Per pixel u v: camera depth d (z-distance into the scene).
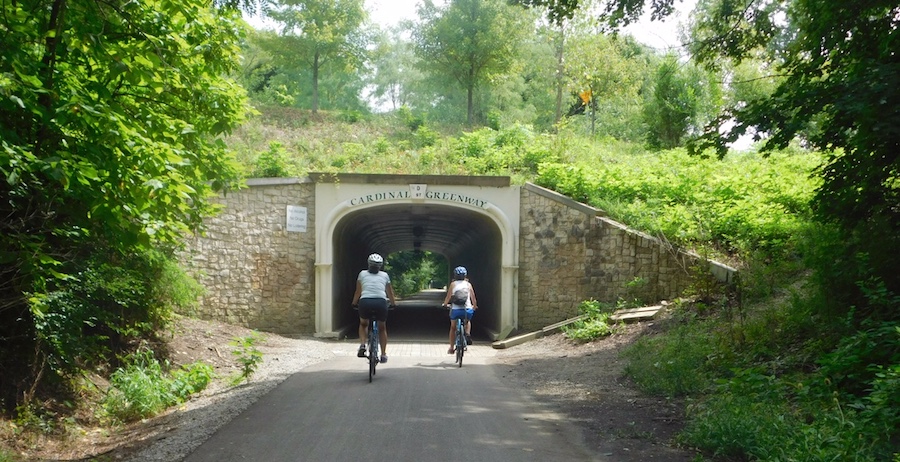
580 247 19.02
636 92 33.78
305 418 7.92
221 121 9.70
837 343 8.84
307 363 13.41
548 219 19.39
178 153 8.26
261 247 18.91
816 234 10.31
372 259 11.34
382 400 9.08
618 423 7.88
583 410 8.66
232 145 26.72
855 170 9.18
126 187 7.27
